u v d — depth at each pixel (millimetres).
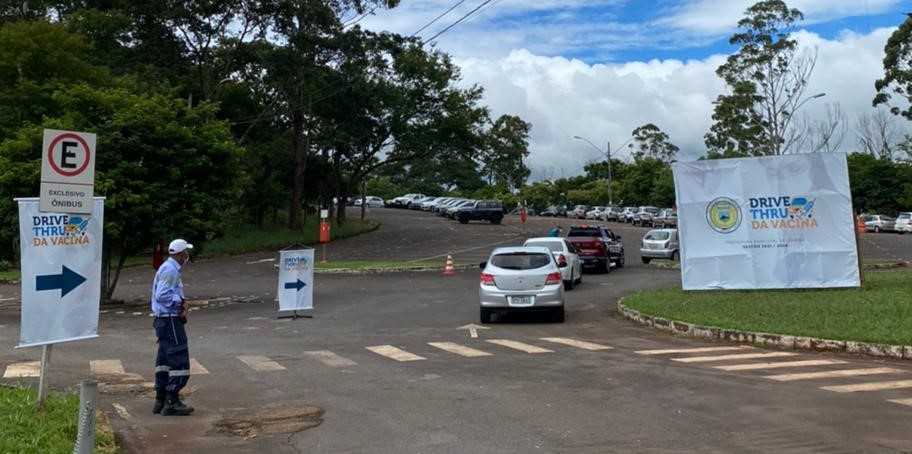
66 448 6406
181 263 8875
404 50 50812
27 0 42469
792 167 18641
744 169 18984
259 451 7082
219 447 7238
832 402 8594
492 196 104312
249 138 49688
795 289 18484
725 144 60938
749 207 18922
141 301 24547
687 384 9742
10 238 21141
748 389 9383
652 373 10555
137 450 7156
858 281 18094
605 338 14289
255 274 33406
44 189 7656
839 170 18391
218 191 23656
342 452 6984
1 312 20969
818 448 6770
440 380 10273
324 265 33781
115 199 20812
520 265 16703
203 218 23312
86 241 8133
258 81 47062
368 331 15836
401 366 11445
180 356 8562
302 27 43219
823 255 18359
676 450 6793
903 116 53062
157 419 8359
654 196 87062
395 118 53375
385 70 50188
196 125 23719
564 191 107438
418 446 7102
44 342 7742
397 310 19703
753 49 58438
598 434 7391
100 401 9258
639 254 40531
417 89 53906
